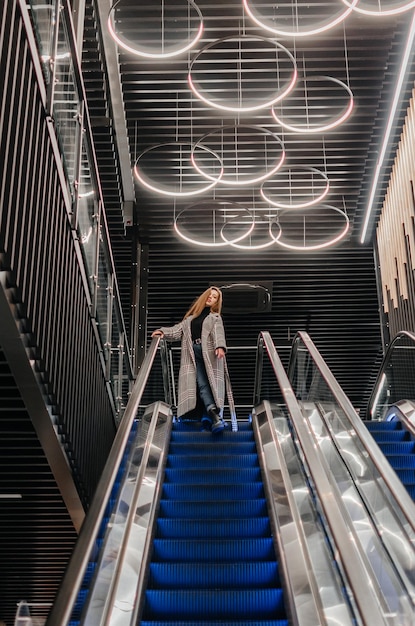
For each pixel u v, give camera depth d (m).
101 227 8.48
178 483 6.60
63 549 8.30
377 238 13.73
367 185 13.13
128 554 4.99
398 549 5.00
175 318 15.70
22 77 5.02
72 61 6.92
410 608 4.31
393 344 9.69
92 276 7.86
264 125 12.18
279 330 15.91
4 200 4.57
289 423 7.63
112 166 12.34
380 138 12.29
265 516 6.04
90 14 9.77
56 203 6.21
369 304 15.17
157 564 5.18
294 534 5.29
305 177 13.04
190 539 5.59
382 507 5.54
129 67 11.09
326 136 12.28
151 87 11.45
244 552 5.45
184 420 8.44
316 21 10.45
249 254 14.32
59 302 6.21
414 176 11.22
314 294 15.11
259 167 12.84
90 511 4.64
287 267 14.61
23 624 9.66
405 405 8.55
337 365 16.67
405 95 11.51
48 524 7.72
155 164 12.80
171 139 12.37
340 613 4.38
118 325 9.98
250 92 11.58
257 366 11.16
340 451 7.10
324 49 10.81
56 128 6.11
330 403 7.99
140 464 6.47
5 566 8.73
